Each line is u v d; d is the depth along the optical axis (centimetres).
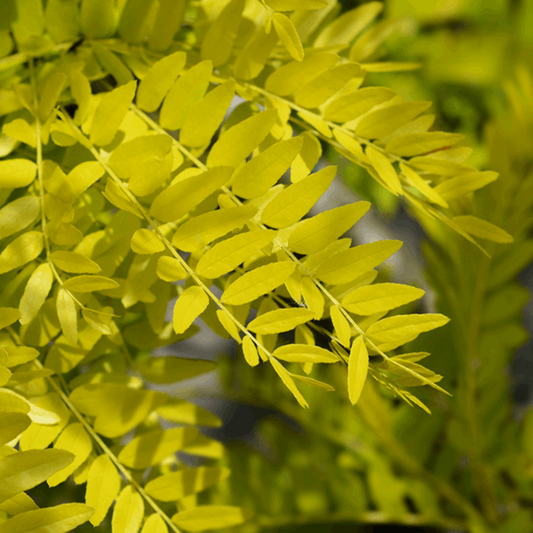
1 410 64
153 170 65
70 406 67
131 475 68
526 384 146
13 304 67
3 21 68
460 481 114
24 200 66
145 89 66
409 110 67
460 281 94
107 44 69
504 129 90
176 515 68
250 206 65
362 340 65
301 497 114
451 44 112
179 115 66
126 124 67
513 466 101
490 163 86
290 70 67
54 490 80
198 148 67
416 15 112
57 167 66
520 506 109
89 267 65
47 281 65
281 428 134
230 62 69
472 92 117
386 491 113
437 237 95
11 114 68
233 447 124
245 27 69
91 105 67
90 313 65
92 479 67
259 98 68
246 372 127
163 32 68
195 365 71
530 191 86
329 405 122
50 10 68
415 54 113
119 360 70
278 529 113
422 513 113
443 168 68
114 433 68
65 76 66
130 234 67
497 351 97
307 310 65
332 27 72
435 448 116
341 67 67
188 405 71
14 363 65
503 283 96
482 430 100
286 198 65
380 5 73
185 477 68
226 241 65
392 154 68
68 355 67
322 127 68
